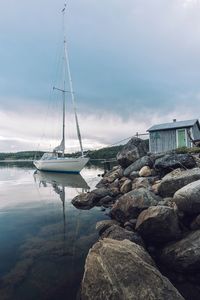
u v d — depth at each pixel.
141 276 5.27
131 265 5.45
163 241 7.91
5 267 7.46
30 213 14.10
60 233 10.51
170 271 6.92
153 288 5.07
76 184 26.64
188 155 14.34
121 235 8.00
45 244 9.27
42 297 6.00
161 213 7.72
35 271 7.21
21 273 7.09
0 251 8.62
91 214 13.67
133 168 18.11
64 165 36.75
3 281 6.70
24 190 22.97
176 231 7.70
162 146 25.89
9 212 14.34
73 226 11.52
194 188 8.08
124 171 19.16
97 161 73.00
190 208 8.05
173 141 25.33
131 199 10.16
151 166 17.34
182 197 8.21
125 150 20.47
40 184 27.30
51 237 10.03
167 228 7.64
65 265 7.55
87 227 11.30
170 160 14.44
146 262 5.96
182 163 14.02
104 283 5.30
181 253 6.72
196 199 7.90
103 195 16.12
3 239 9.83
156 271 5.41
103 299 5.13
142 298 4.93
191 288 6.20
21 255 8.30
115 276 5.31
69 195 20.09
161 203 9.62
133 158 19.61
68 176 35.16
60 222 12.21
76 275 6.96
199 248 6.60
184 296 5.90
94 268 5.68
